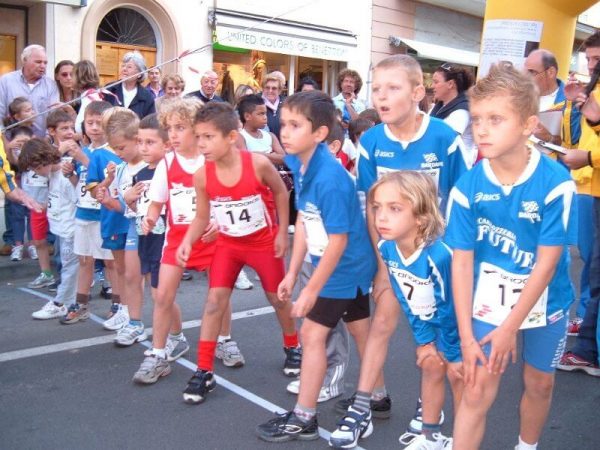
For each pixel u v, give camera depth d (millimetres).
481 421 2475
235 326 4969
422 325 2805
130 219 4324
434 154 3074
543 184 2350
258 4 12125
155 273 4148
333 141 3764
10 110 6570
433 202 2646
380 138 3172
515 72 2291
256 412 3535
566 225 2348
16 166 6391
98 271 6141
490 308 2479
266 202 3615
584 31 20578
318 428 3320
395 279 2789
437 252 2627
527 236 2402
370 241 3154
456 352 2725
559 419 3537
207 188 3498
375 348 3160
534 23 5586
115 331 4801
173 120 3664
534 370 2689
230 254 3639
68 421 3391
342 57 13945
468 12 17328
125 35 10711
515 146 2295
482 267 2506
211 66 11570
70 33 9781
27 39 9664
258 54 12656
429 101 7914
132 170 4324
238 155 3449
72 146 4641
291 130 2914
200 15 11312
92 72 7023
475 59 17250
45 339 4613
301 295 2953
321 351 3164
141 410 3531
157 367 3875
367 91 14180
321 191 2938
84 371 4047
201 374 3650
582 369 4168
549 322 2596
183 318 5156
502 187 2387
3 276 6297
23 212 6656
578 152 3934
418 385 3961
